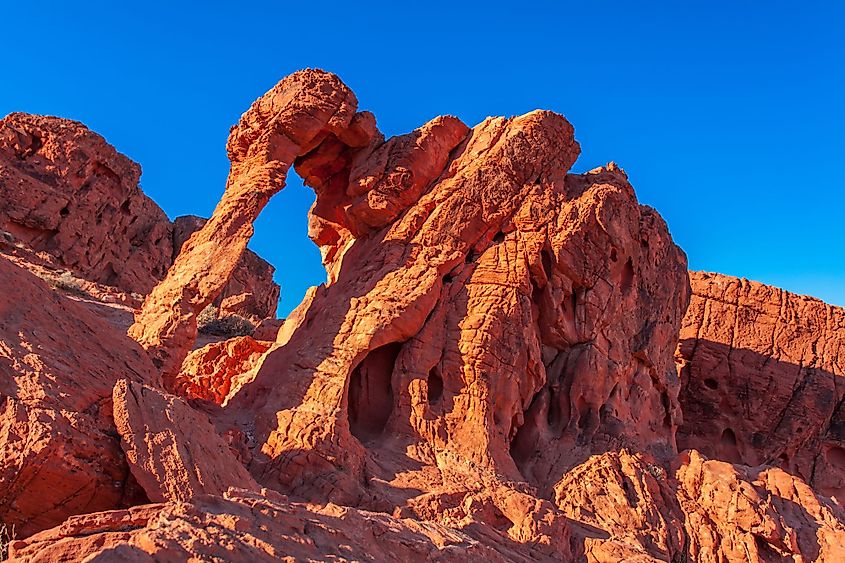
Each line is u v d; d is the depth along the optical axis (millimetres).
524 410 19359
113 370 13047
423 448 17438
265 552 8312
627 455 19094
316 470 15531
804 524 18984
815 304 36281
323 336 18344
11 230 36125
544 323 20391
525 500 15930
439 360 18641
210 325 30828
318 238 23250
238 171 19766
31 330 12469
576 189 21703
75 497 11141
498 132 21188
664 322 23250
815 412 33688
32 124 39250
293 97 19609
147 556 7504
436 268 19125
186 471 11539
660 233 23859
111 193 41938
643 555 15711
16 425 11078
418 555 10961
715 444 33750
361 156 21000
